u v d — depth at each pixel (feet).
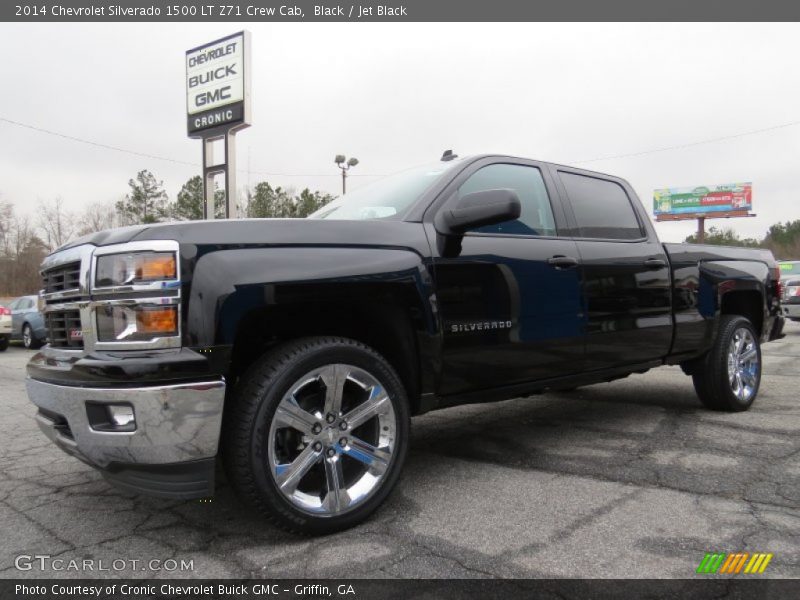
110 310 7.72
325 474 8.49
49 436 9.09
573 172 13.50
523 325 10.96
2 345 47.75
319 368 8.34
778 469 10.96
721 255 16.31
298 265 8.37
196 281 7.66
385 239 9.43
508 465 11.69
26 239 140.87
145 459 7.54
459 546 8.05
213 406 7.56
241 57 49.01
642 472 11.00
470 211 9.55
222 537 8.55
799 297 41.83
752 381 16.43
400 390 9.25
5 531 9.00
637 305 13.29
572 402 17.98
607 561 7.54
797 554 7.63
